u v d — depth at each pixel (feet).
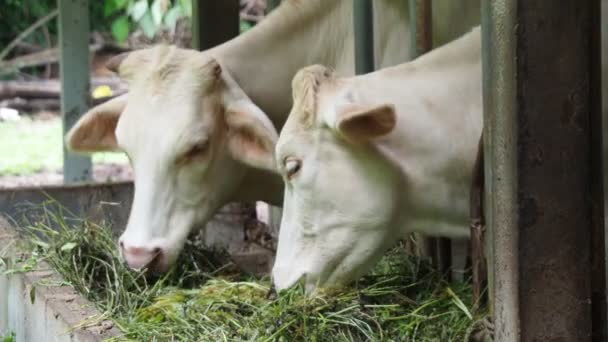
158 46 18.37
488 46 10.95
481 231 13.43
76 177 28.91
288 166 14.29
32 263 16.99
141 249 16.98
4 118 49.55
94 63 53.67
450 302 14.74
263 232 23.84
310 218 14.39
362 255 14.37
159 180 17.38
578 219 10.66
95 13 55.77
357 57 17.97
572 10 10.36
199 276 18.17
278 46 19.48
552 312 10.69
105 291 16.47
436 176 14.16
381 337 13.37
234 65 19.06
